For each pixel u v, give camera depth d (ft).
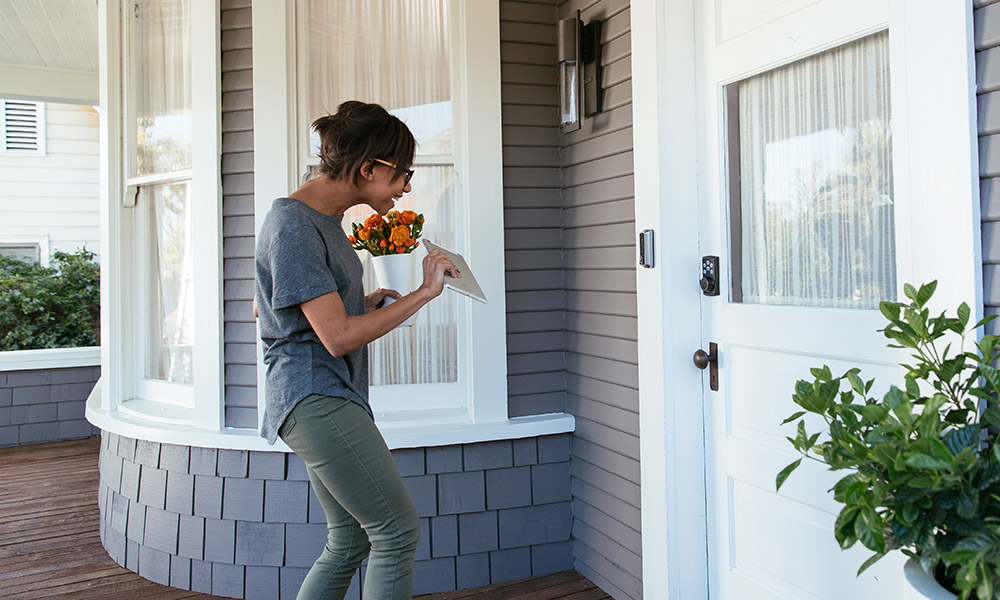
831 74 5.78
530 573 8.96
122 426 9.51
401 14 9.14
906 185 4.68
